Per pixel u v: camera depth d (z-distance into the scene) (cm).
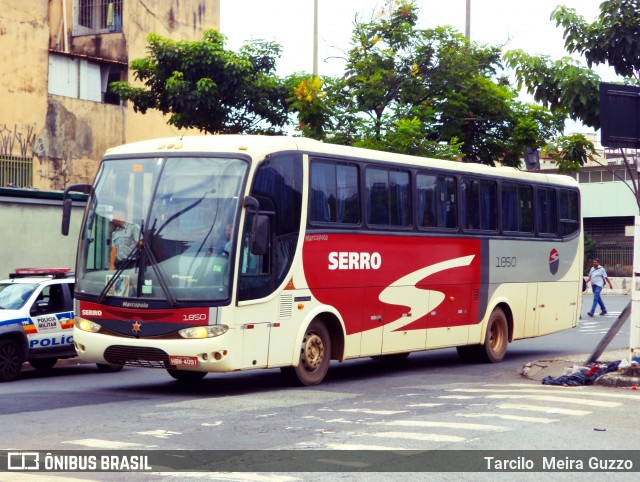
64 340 1744
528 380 1561
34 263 2312
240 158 1362
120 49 4009
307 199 1452
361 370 1794
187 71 3206
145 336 1330
